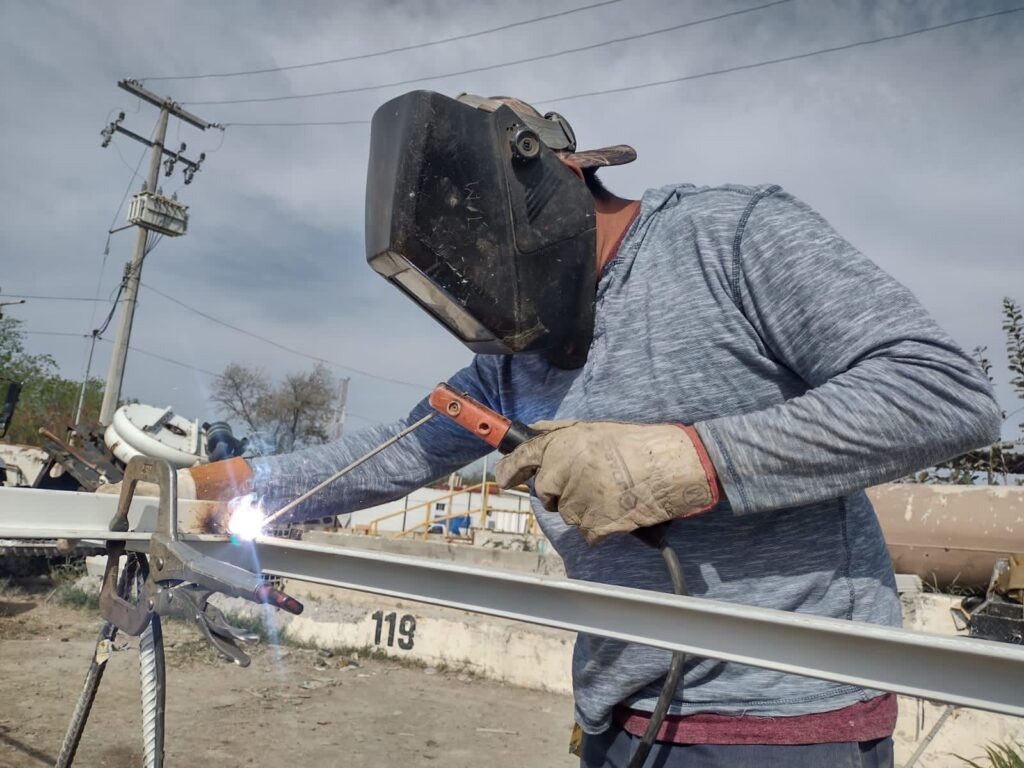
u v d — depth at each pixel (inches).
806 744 41.5
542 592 35.9
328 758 141.3
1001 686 27.1
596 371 46.7
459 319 45.0
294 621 234.2
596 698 48.1
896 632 27.7
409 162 40.8
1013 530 155.3
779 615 29.6
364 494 58.2
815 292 38.4
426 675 206.1
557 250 44.2
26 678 177.6
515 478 40.1
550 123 50.0
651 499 35.8
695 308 43.0
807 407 34.6
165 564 40.1
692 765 43.8
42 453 380.8
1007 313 185.3
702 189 46.8
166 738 144.7
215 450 243.4
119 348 745.6
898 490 173.0
